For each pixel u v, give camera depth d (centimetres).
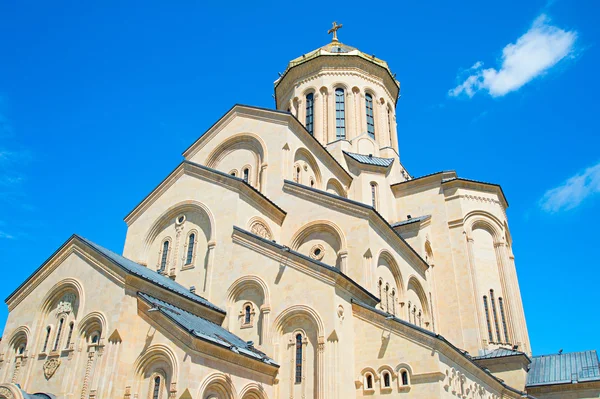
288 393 2258
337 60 4709
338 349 2239
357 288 2491
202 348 1950
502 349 3575
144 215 3144
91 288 2281
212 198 2911
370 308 2403
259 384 2191
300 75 4791
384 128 4688
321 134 4459
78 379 2112
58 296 2408
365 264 2731
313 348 2294
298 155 3450
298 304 2388
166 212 3048
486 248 4006
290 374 2292
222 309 2566
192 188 3022
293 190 3109
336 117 4566
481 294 3794
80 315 2248
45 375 2217
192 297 2483
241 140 3447
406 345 2262
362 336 2384
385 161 4306
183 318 2181
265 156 3275
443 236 3956
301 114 4625
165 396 1927
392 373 2244
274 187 3170
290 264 2491
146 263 2995
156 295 2292
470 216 4019
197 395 1870
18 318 2456
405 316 3055
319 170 3634
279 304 2438
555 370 3525
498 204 4162
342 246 2831
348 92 4616
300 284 2427
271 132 3338
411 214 4138
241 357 2106
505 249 4056
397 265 3105
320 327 2289
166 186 3139
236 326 2525
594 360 3500
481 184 4112
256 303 2525
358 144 4403
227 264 2669
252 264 2598
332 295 2325
